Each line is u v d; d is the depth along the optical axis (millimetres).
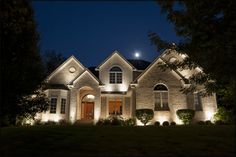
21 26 16344
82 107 31172
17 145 10688
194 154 9398
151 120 24297
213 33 10211
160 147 10367
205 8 10047
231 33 9719
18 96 15555
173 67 13141
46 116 26891
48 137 12047
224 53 9750
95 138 11938
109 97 30422
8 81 15086
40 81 17062
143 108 24672
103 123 25312
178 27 11219
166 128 15289
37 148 10258
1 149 10180
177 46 12102
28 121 24516
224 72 9984
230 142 11219
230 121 22984
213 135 12852
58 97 27750
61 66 30281
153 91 25156
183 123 23906
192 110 24078
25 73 16125
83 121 27609
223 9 9852
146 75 25594
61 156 9070
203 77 12445
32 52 17047
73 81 28594
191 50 11352
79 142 11125
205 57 10391
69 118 27781
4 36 15781
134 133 13328
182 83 25172
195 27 10438
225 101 22656
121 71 30531
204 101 26047
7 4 15781
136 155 9164
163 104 25094
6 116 16547
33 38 17281
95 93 28297
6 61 15625
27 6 16812
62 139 11766
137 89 25219
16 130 14078
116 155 9148
